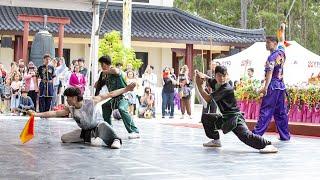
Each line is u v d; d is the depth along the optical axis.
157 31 28.12
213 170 6.01
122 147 8.14
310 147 8.89
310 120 12.56
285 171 6.07
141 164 6.32
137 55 30.55
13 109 16.70
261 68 21.70
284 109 10.04
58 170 5.73
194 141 9.36
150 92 18.66
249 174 5.78
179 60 34.59
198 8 47.62
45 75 15.68
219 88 8.09
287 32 47.00
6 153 7.07
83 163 6.30
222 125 8.14
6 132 10.12
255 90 13.73
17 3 13.08
